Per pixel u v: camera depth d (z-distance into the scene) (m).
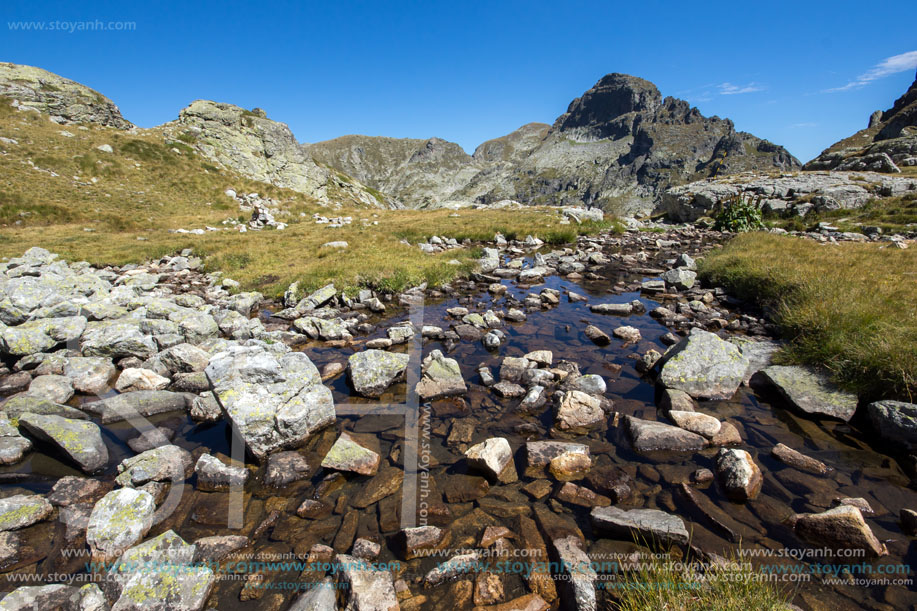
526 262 19.30
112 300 11.09
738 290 12.20
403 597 3.34
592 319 10.73
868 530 3.68
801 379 6.50
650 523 3.85
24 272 13.41
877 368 6.02
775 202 32.00
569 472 4.84
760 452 5.22
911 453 5.03
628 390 6.92
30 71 49.44
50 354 7.99
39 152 37.78
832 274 10.53
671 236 26.69
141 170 42.12
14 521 4.01
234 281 14.08
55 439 4.94
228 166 56.53
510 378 7.27
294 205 44.16
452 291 13.61
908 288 9.05
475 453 4.87
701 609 3.07
